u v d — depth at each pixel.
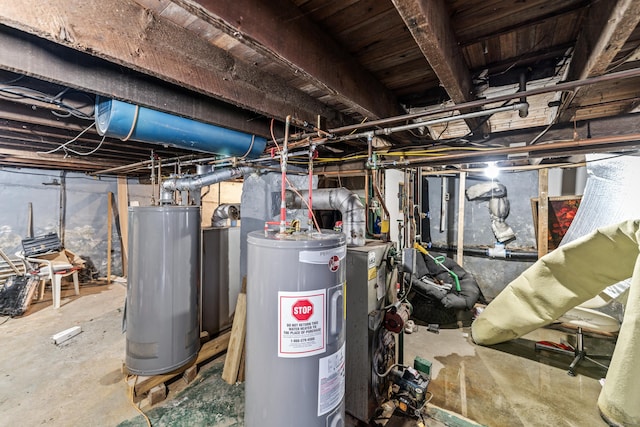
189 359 2.18
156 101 1.33
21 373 2.30
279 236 1.21
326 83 1.19
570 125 1.72
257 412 1.18
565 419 1.82
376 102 1.57
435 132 2.87
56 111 1.68
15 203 4.31
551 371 2.36
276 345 1.12
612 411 1.54
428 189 4.48
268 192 3.11
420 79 1.58
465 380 2.24
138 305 2.00
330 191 1.97
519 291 2.47
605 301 2.48
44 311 3.65
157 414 1.86
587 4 0.99
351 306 1.73
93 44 0.88
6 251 4.22
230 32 0.86
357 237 1.84
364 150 2.54
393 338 1.98
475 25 1.11
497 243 3.87
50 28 0.79
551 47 1.26
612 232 1.75
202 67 1.18
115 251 5.29
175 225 2.04
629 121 1.57
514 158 1.91
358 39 1.23
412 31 0.89
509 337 2.66
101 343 2.81
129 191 5.43
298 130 2.12
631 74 0.91
